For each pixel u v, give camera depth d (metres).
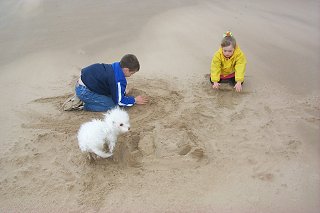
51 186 4.09
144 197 3.92
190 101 5.53
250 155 4.45
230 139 4.72
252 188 4.00
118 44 7.53
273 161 4.36
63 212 3.78
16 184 4.13
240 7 9.44
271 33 7.85
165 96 5.67
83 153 4.45
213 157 4.42
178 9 9.37
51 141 4.76
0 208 3.85
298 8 9.26
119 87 5.12
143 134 4.74
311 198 3.88
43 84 6.17
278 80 6.12
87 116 5.26
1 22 8.80
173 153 4.44
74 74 6.46
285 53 7.01
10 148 4.66
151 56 7.00
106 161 4.38
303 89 5.86
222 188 4.01
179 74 6.36
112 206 3.83
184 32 7.98
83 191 4.01
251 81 6.10
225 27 8.20
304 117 5.14
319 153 4.48
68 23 8.65
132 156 4.40
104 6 9.70
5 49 7.47
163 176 4.16
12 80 6.32
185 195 3.93
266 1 9.84
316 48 7.18
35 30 8.32
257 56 6.92
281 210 3.75
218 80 5.81
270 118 5.12
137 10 9.34
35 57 7.11
